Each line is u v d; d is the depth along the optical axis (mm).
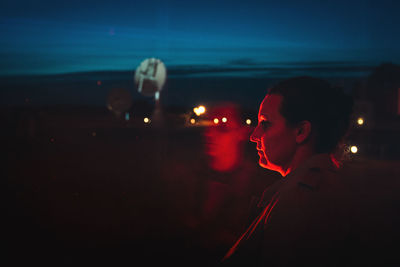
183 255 4578
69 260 4469
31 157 15297
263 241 616
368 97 19891
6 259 4500
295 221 593
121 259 4508
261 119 728
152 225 5754
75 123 35125
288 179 669
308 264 578
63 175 10867
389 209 5590
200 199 7305
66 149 18719
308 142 689
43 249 4832
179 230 5457
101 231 5500
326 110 683
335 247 596
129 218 6160
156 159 14570
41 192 8289
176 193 8047
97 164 13305
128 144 21734
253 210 771
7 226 5770
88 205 7066
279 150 700
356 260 613
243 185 8930
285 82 716
